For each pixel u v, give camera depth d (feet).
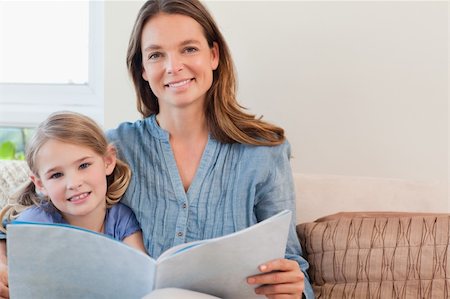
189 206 3.91
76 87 6.23
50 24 6.30
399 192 4.42
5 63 6.42
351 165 5.20
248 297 3.35
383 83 5.08
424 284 3.79
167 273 3.00
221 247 3.00
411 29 5.00
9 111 6.24
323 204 4.47
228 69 4.09
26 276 3.14
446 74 4.98
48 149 3.65
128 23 5.34
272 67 5.21
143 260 3.01
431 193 4.38
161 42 3.83
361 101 5.13
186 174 4.04
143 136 4.13
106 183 3.93
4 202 4.55
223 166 4.00
